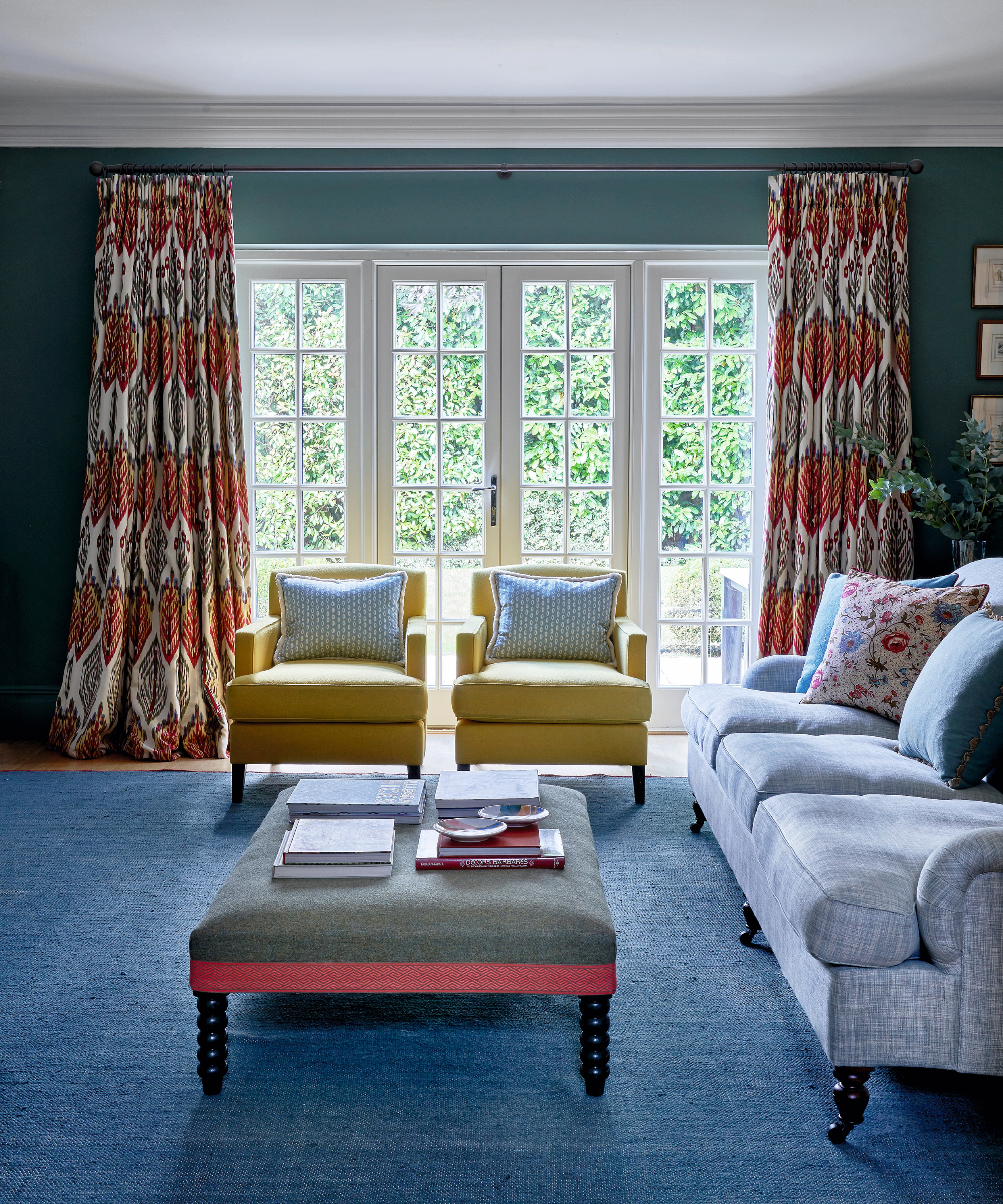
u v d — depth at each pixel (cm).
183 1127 174
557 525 470
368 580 404
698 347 459
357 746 354
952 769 225
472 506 470
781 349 428
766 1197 158
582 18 343
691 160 437
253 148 438
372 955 178
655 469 465
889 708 284
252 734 353
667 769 407
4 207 438
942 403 443
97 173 423
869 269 425
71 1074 190
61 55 376
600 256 453
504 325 459
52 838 318
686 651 475
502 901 183
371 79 399
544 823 223
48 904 266
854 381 427
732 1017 213
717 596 471
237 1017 213
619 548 470
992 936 164
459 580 473
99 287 426
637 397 460
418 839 212
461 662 370
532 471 467
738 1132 174
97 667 429
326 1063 195
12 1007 214
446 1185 160
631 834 326
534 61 381
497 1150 169
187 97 420
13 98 421
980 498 401
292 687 350
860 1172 164
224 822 334
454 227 442
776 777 230
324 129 432
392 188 441
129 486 425
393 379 463
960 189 434
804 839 188
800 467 430
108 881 282
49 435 447
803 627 434
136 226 424
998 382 441
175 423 426
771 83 404
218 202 426
